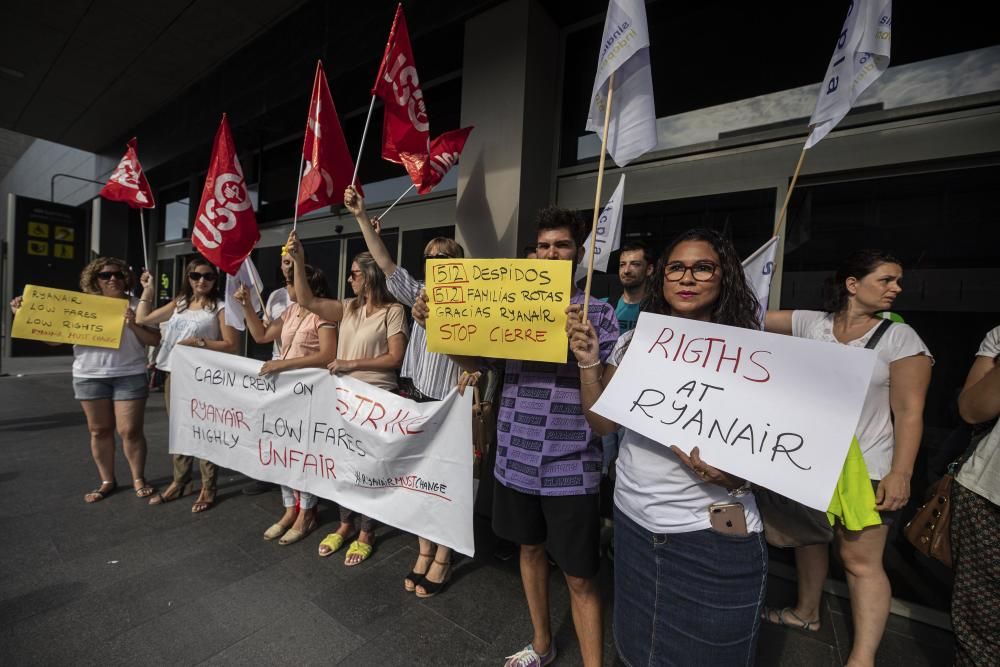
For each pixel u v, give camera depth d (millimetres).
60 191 11320
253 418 2490
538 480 1484
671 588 1123
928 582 2213
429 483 1969
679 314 1301
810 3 2408
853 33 1635
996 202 1998
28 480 3316
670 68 2812
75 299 2891
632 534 1224
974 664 1365
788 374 1045
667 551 1128
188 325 2941
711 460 1046
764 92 2520
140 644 1754
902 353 1608
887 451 1659
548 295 1418
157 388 6633
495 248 3006
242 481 3484
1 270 8180
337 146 2396
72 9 4457
